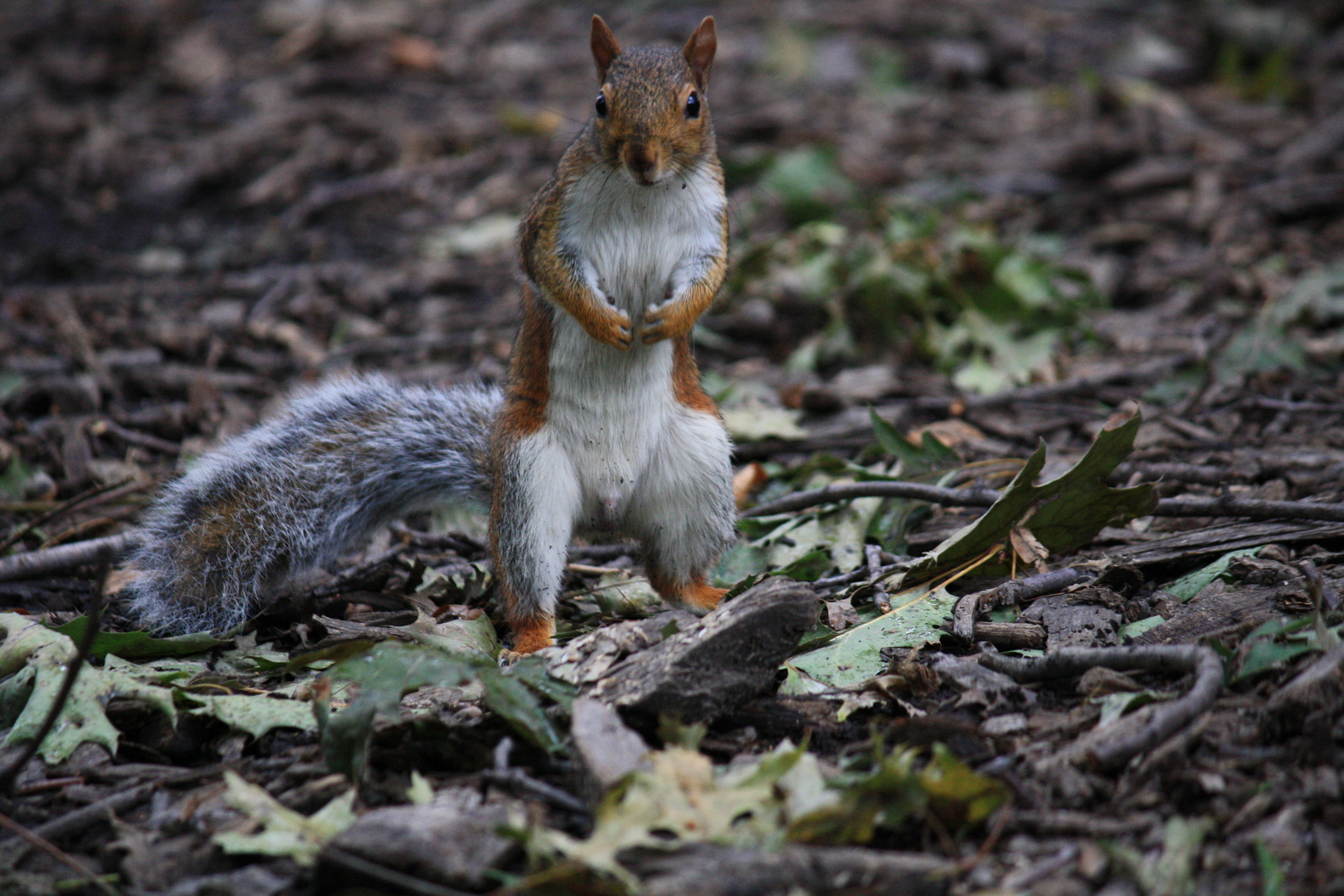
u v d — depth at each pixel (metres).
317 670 6.75
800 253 13.42
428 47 19.95
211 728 6.20
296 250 14.88
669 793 4.94
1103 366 11.37
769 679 5.86
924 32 19.95
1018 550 7.29
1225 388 10.39
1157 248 13.71
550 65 19.53
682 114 6.98
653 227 7.24
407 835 4.84
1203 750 5.32
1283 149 15.64
